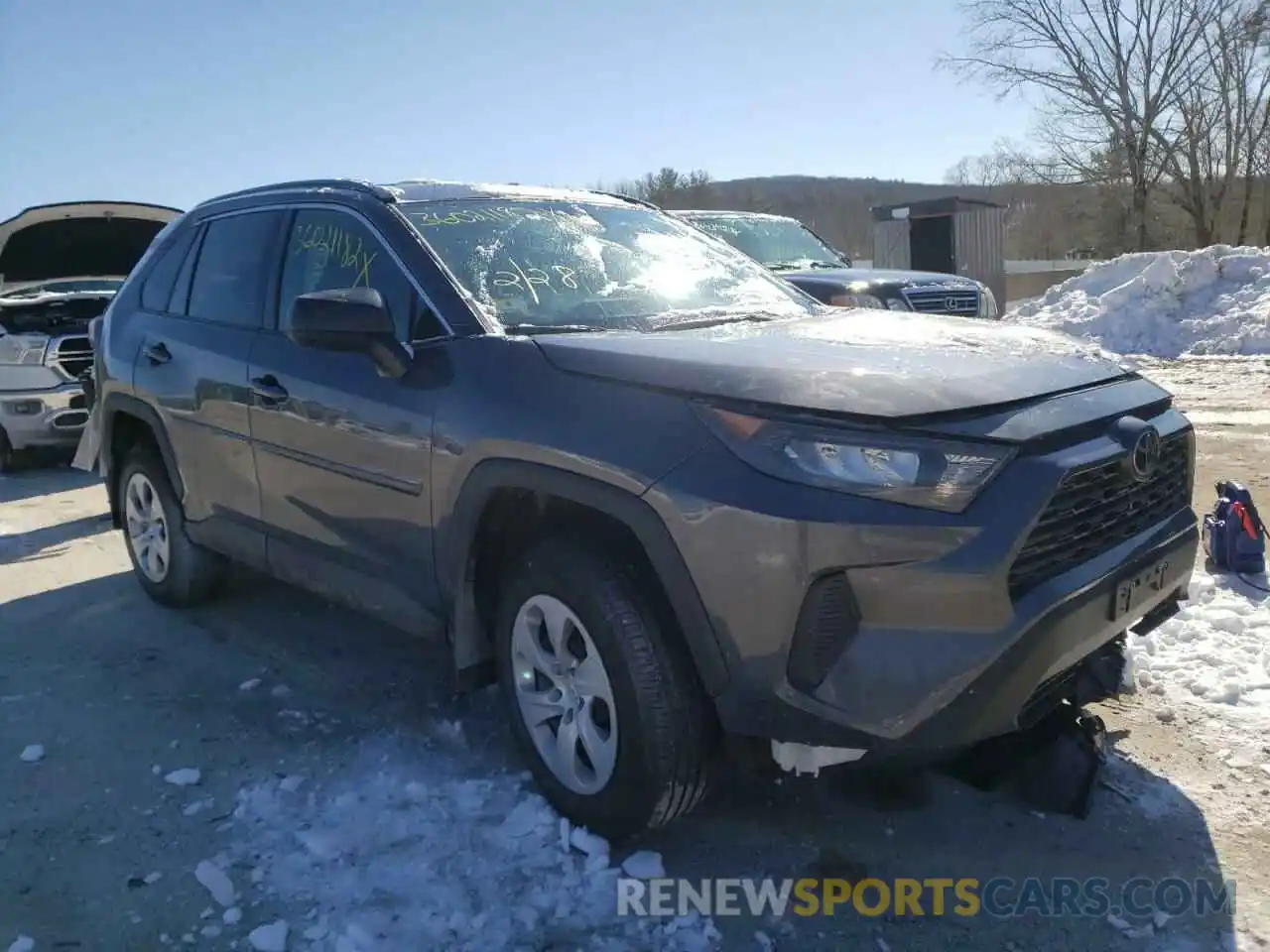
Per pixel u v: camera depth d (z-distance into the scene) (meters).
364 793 3.25
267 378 3.86
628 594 2.73
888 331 3.27
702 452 2.55
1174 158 26.91
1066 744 3.17
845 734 2.43
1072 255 33.66
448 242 3.58
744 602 2.47
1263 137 26.61
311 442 3.65
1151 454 2.80
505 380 3.00
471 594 3.18
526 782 3.27
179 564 4.82
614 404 2.75
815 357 2.77
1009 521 2.42
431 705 3.91
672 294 3.79
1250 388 10.24
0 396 8.59
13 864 2.96
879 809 3.17
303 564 3.88
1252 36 25.45
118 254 10.94
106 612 5.04
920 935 2.62
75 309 9.16
